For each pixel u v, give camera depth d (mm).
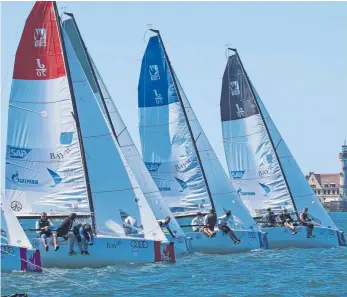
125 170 117562
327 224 156000
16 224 105188
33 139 116562
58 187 116438
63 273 108812
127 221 117125
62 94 116562
